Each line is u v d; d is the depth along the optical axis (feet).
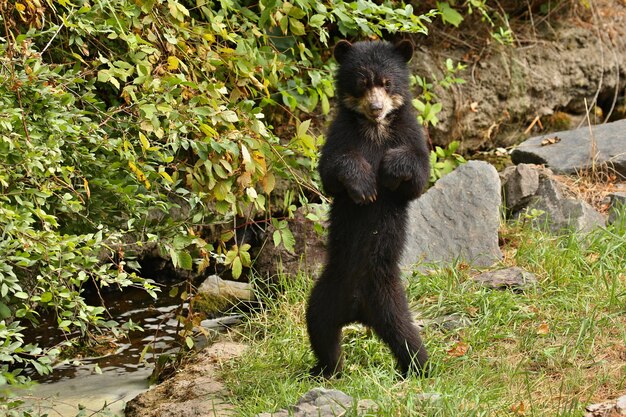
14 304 34.12
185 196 40.11
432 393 28.19
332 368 32.76
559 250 41.14
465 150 57.21
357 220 32.94
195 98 33.55
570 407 27.25
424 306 38.11
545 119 60.49
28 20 33.55
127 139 33.14
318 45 51.34
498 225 42.98
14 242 26.61
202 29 36.65
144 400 34.19
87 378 38.11
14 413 26.96
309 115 51.55
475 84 57.41
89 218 34.12
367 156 33.83
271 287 42.98
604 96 62.95
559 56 60.64
